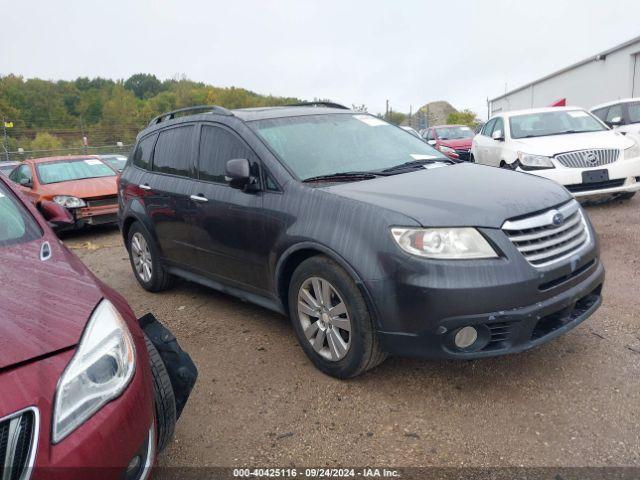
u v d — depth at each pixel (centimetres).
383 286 304
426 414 307
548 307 302
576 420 292
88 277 248
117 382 200
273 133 413
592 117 923
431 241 294
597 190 766
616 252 584
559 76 3131
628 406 300
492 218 303
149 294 569
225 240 419
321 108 477
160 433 254
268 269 385
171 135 511
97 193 947
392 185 353
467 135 1766
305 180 372
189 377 283
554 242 318
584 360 354
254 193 389
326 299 341
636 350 361
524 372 345
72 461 176
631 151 775
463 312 288
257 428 305
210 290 564
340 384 344
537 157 790
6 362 181
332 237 327
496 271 291
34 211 311
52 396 179
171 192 480
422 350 301
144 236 543
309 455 279
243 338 429
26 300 217
